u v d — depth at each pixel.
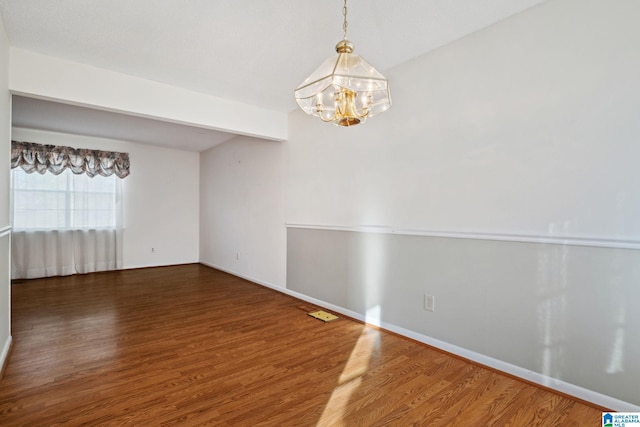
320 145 3.73
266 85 3.29
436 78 2.58
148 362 2.33
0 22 2.13
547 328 2.01
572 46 1.91
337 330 3.00
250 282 5.03
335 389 2.00
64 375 2.13
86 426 1.62
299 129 4.05
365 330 3.00
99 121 4.55
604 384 1.81
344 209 3.42
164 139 5.70
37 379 2.08
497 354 2.24
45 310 3.56
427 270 2.66
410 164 2.77
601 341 1.82
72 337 2.79
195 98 3.45
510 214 2.17
